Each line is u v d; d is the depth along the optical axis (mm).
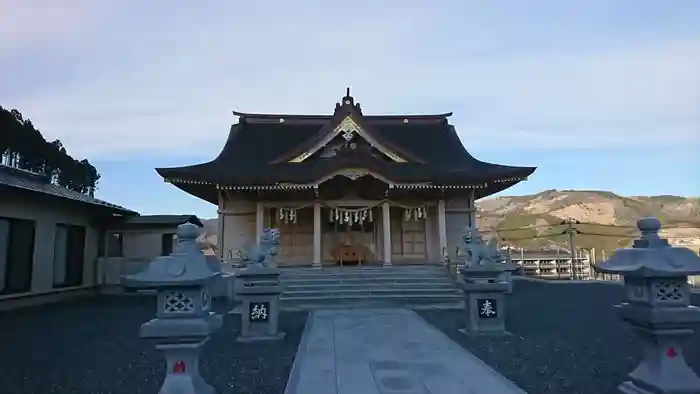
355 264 26047
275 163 25656
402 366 7859
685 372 5168
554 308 15805
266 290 11039
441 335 10844
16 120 31828
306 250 26172
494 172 23766
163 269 5078
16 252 17500
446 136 31641
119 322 13648
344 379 7074
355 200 24203
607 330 11320
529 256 34188
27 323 13492
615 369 7492
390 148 25203
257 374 7586
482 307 11023
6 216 16703
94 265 23328
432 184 23344
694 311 5117
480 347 9438
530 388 6496
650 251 5309
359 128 24984
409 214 24922
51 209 19688
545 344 9672
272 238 11969
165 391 4906
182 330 4992
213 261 5715
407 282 19625
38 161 34531
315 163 25359
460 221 26469
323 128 25344
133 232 24391
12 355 9133
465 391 6395
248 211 25781
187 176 22656
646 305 5336
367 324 12633
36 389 6773
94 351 9492
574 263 33406
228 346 10102
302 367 7844
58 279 20375
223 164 27531
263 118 31891
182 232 5473
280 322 13641
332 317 14117
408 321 13133
